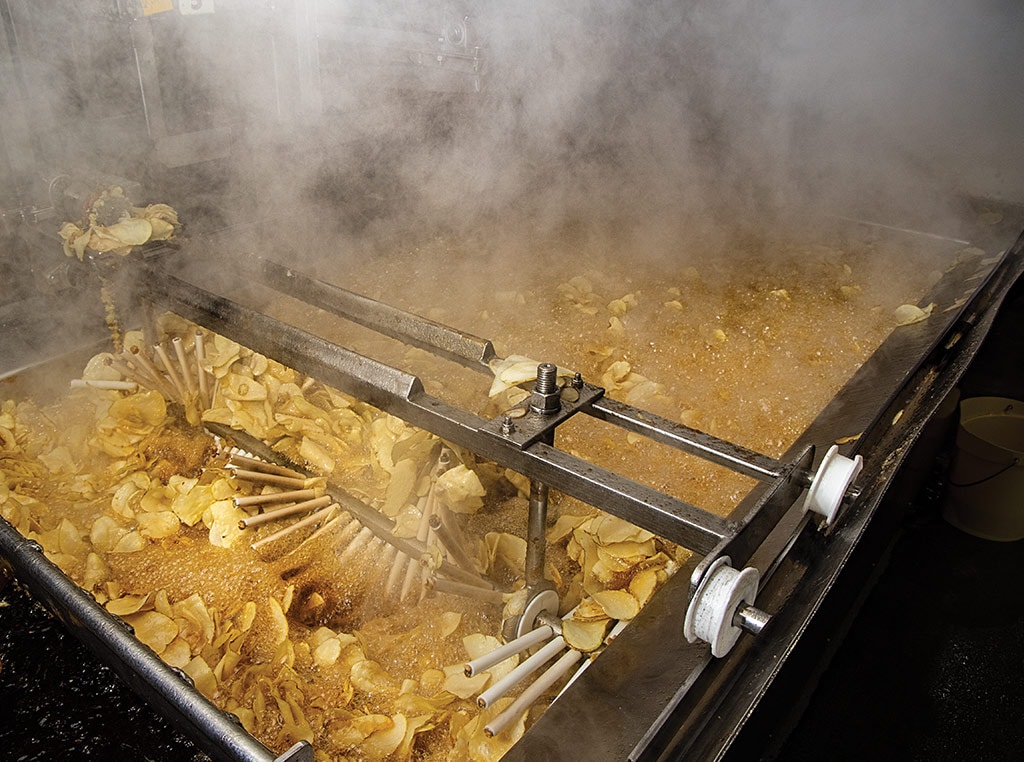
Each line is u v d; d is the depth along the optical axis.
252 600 1.55
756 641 1.21
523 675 1.30
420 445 1.65
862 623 2.65
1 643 1.33
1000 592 2.81
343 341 2.32
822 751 2.23
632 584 1.45
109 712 1.24
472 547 1.64
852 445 1.62
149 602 1.51
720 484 1.87
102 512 1.79
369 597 1.57
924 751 2.24
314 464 1.83
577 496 1.18
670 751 1.04
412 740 1.26
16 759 1.17
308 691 1.37
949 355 2.18
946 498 3.11
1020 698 2.42
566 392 1.34
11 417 1.93
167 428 2.02
